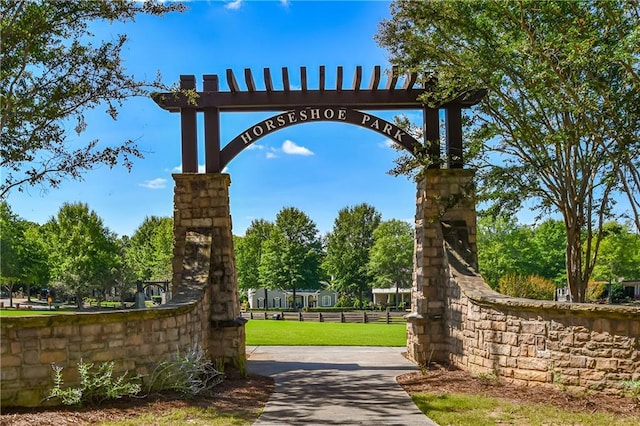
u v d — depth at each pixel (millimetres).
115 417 6133
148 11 8570
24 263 39594
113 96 8656
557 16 8070
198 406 6980
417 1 9016
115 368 7273
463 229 10820
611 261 35906
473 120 11266
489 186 10555
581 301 10820
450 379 8812
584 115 8391
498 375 8414
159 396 7441
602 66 8227
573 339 7309
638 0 7598
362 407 7074
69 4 8125
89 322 7023
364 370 10414
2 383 6414
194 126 11023
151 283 37094
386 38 9852
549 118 10547
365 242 52344
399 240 45219
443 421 6113
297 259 47219
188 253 10328
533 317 7816
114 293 50344
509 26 8922
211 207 10758
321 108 11070
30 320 6559
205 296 9992
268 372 10391
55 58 8367
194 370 7848
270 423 6156
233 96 10984
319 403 7379
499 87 9922
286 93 10984
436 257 10938
